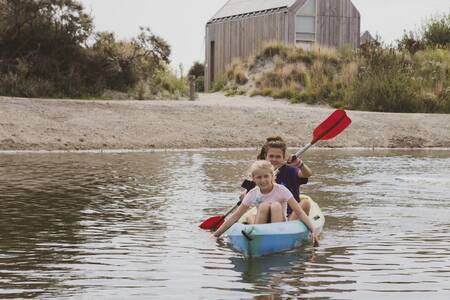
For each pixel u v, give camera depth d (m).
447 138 22.98
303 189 12.35
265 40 35.72
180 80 30.19
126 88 27.50
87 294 6.10
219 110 22.84
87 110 21.22
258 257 7.44
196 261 7.24
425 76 30.11
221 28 39.16
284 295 6.09
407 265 7.10
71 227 8.83
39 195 11.26
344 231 8.79
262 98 30.11
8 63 25.67
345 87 29.27
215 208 10.31
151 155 17.94
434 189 12.43
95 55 26.89
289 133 21.83
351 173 14.71
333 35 36.56
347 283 6.46
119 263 7.12
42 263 7.09
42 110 20.64
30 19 26.03
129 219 9.41
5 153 17.69
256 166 8.16
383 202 11.00
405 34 35.78
